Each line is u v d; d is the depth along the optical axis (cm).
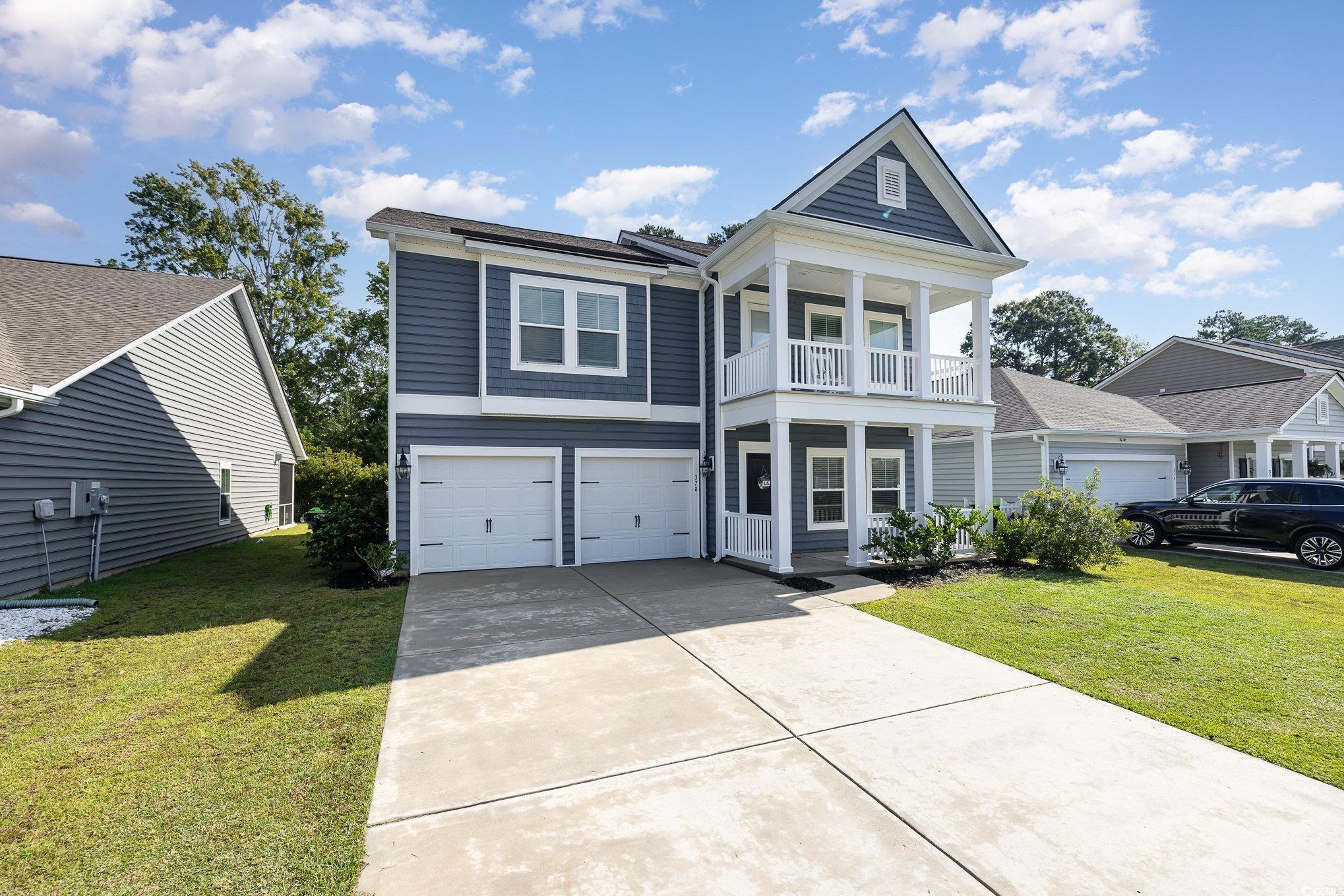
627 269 1062
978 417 1083
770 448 1194
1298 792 307
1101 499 1593
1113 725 390
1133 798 302
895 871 245
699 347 1162
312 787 315
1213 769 332
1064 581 878
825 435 1251
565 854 258
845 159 1026
